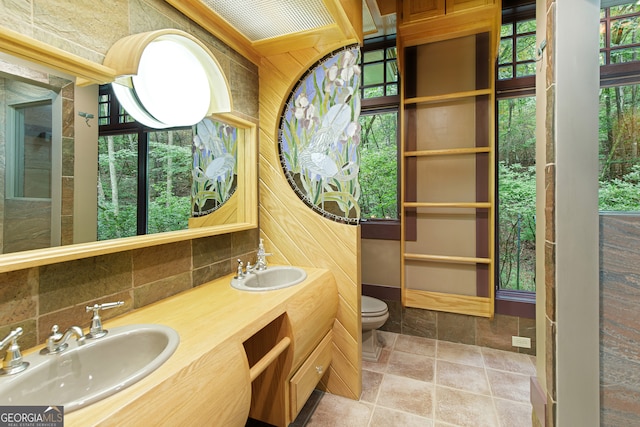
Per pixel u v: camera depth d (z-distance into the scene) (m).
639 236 0.83
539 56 1.04
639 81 1.70
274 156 1.96
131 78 1.20
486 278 2.45
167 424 0.71
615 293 0.85
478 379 2.01
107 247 1.06
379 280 2.79
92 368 0.90
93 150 1.07
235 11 1.50
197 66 1.49
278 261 1.98
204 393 0.82
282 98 1.93
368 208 2.93
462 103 2.49
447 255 2.57
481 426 1.59
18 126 0.86
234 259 1.79
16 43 0.83
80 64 0.98
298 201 1.92
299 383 1.43
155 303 1.28
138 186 1.24
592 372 0.84
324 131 1.86
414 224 2.67
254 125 1.90
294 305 1.37
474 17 2.16
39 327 0.91
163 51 1.31
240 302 1.29
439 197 2.58
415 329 2.66
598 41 0.83
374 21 2.47
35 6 0.89
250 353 1.39
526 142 2.44
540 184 1.03
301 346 1.38
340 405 1.77
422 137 2.62
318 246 1.88
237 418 0.94
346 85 1.80
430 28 2.31
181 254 1.43
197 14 1.46
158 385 0.72
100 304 1.01
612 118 1.67
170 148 1.39
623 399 0.84
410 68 2.63
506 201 2.51
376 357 2.28
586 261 0.84
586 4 0.83
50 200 0.95
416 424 1.61
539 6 1.04
